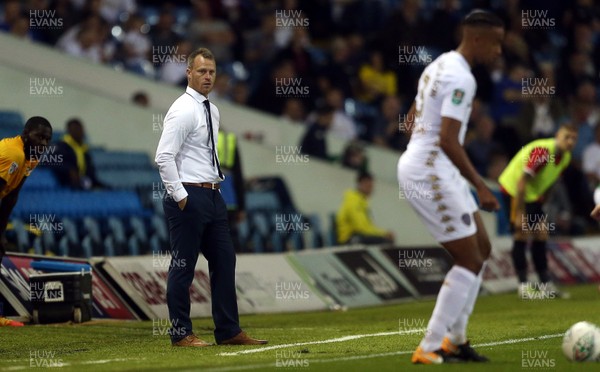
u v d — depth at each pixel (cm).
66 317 3428
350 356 2512
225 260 2825
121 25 6175
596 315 3828
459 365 2234
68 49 5759
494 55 2248
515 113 7044
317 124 6069
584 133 7406
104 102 5388
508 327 3388
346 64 6750
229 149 4462
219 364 2347
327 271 4669
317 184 5925
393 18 6994
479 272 2252
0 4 5950
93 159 5034
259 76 6481
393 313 4234
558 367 2248
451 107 2180
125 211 4816
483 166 6481
